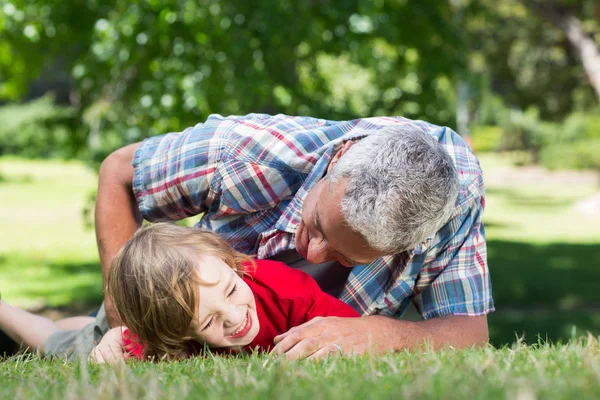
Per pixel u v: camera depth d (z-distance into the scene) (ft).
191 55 25.21
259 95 25.72
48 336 11.89
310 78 29.86
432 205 8.59
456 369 6.66
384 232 8.41
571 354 7.71
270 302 9.77
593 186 109.29
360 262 8.93
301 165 10.36
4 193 82.17
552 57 90.07
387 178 8.46
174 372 7.22
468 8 41.11
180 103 25.00
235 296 9.25
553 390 5.51
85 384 6.43
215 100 25.17
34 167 117.08
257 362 7.66
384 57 29.94
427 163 8.64
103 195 11.18
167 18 24.89
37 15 26.96
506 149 144.87
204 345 9.16
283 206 10.66
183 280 8.83
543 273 43.68
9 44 29.43
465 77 30.63
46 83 124.67
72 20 26.71
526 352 8.00
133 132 26.07
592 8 57.93
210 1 25.39
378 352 8.48
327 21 27.89
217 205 10.87
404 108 29.09
